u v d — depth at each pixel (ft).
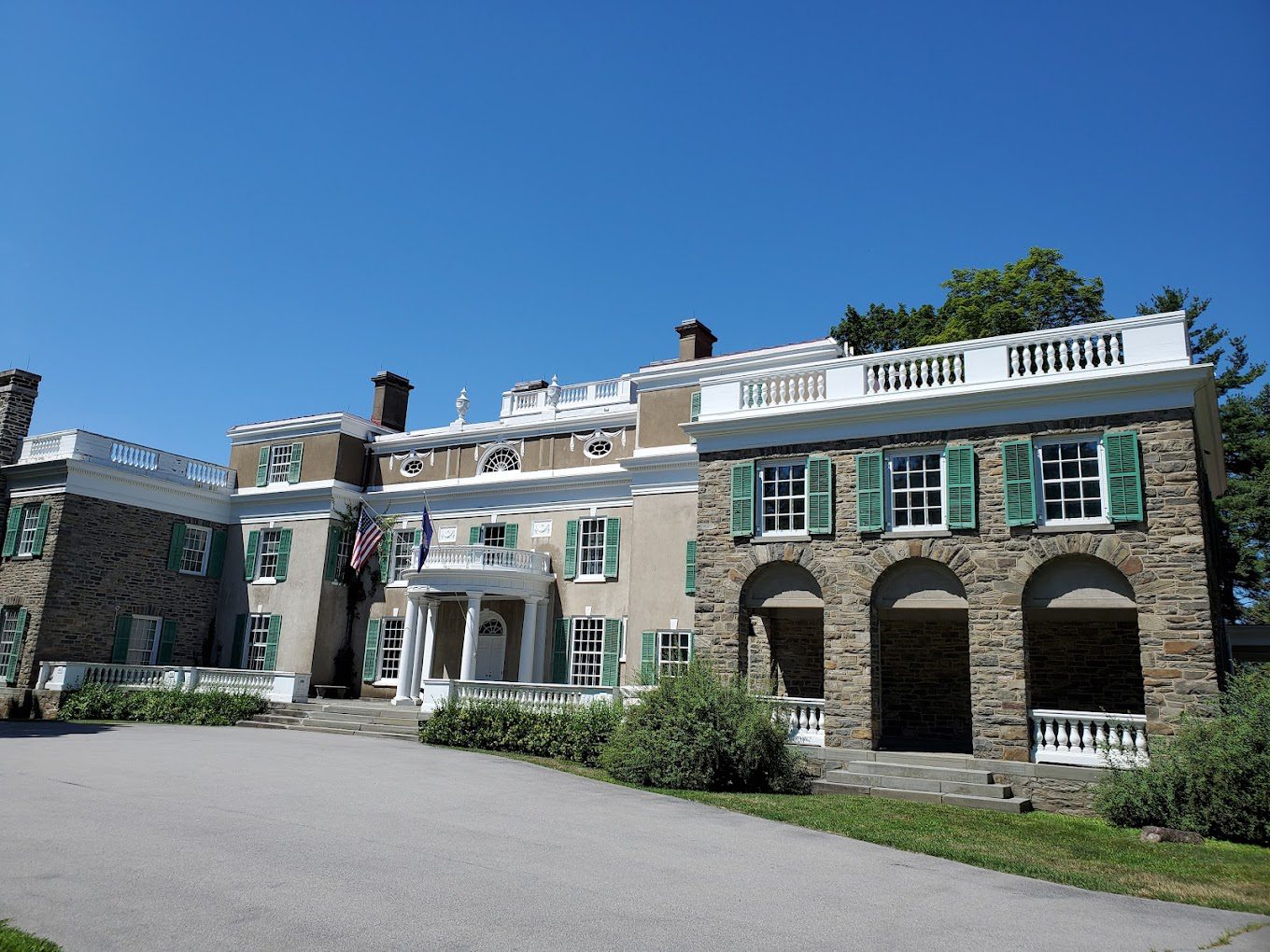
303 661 102.73
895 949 24.35
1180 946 25.32
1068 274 109.40
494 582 91.66
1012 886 32.32
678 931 24.98
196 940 22.63
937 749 64.85
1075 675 66.80
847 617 62.75
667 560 86.33
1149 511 54.80
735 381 71.31
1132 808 46.88
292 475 111.75
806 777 56.34
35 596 96.53
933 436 62.59
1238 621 118.01
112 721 85.87
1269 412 121.39
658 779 53.72
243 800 41.52
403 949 22.49
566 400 107.96
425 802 43.27
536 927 24.72
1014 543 58.39
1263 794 42.24
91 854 30.32
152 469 106.73
